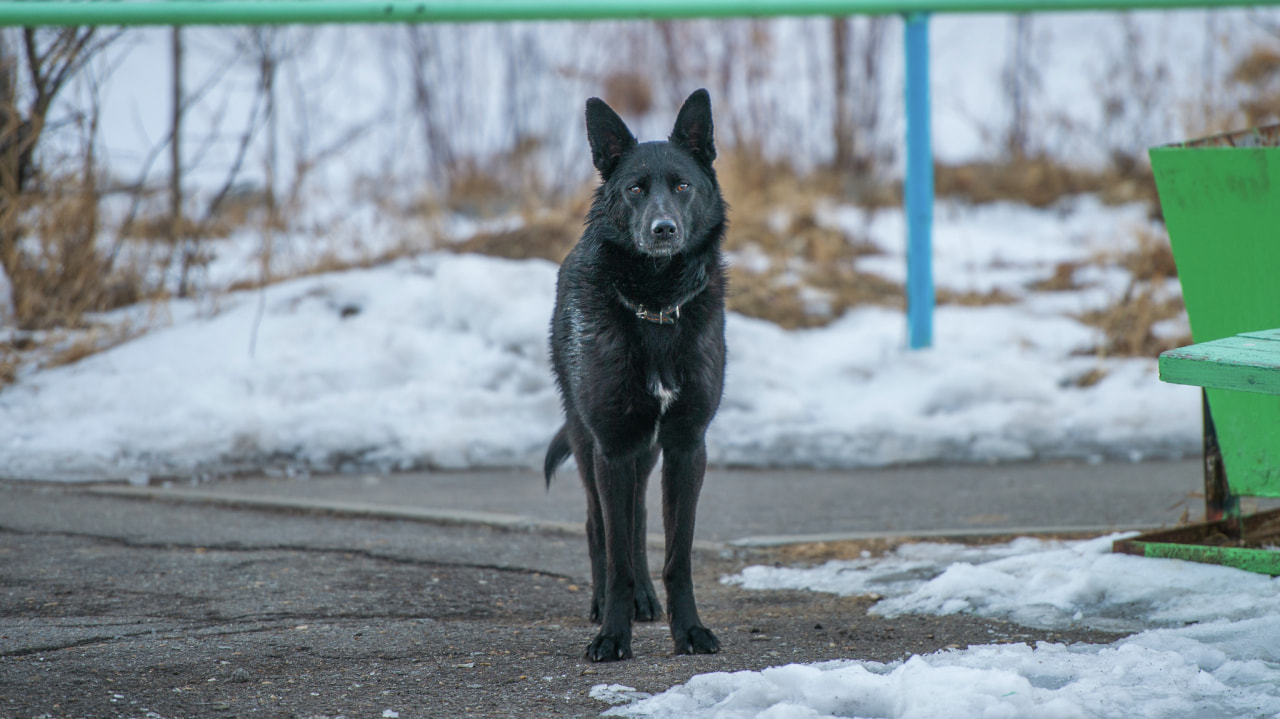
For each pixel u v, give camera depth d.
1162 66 19.89
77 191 12.69
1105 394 11.31
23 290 12.23
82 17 10.34
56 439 9.88
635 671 5.05
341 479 9.71
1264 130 6.86
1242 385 4.43
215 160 19.02
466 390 11.20
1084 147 20.38
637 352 5.70
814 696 4.37
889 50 20.70
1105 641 5.24
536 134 20.83
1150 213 17.28
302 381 11.19
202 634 5.60
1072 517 8.12
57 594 6.32
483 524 8.14
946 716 4.10
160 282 13.07
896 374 11.93
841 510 8.58
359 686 4.82
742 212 16.61
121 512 8.34
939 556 7.16
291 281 13.81
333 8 10.65
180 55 13.59
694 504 5.77
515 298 12.33
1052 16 24.92
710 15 11.16
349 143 19.67
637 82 21.33
